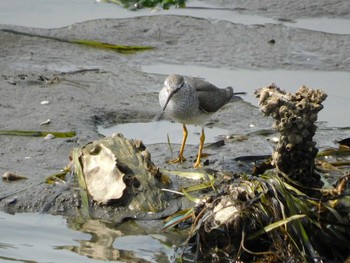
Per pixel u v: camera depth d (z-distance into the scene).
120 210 11.24
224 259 10.20
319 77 16.95
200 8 21.11
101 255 10.19
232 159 12.97
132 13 20.61
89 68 17.09
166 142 13.82
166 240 10.64
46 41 18.36
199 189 11.59
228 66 17.47
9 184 11.81
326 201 10.55
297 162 11.03
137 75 16.83
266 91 10.97
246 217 10.26
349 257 10.20
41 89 15.70
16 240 10.49
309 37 19.16
